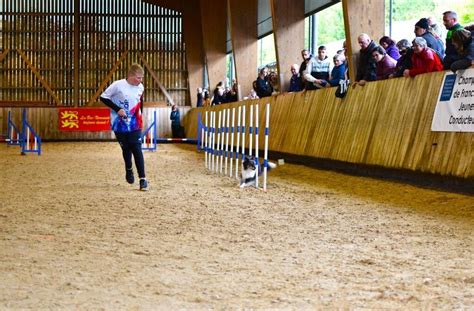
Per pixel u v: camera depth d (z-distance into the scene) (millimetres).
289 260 4598
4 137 29547
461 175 8375
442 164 8859
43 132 30203
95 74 31000
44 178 11367
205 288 3770
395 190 9133
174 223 6320
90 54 30938
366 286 3822
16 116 30125
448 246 5129
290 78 18203
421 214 6922
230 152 12766
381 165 10594
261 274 4145
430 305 3391
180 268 4324
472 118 8383
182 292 3676
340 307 3357
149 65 31391
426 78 9812
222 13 28188
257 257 4699
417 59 10016
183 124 31297
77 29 30625
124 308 3334
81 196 8594
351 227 6105
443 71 9336
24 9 30469
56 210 7223
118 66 31109
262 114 17891
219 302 3459
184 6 31156
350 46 13148
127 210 7258
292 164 15000
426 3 13719
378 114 11141
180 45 31547
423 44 9867
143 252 4863
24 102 30406
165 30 31422
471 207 7297
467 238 5488
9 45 30469
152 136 28781
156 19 31312
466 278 4012
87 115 30406
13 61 30500
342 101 12859
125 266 4371
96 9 30875
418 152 9539
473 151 8258
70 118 30297
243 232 5812
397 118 10414
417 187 9281
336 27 17797
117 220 6504
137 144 9438
